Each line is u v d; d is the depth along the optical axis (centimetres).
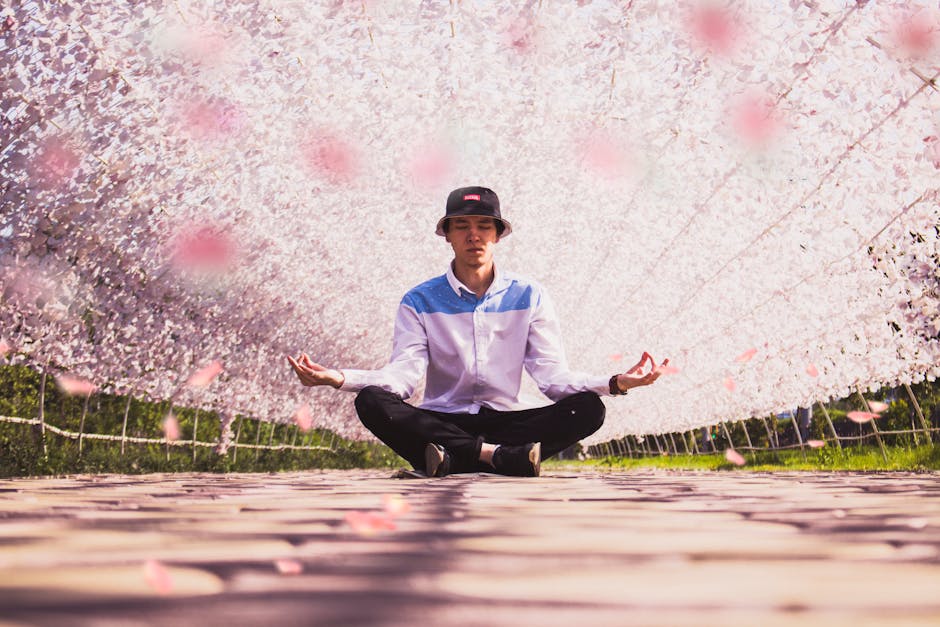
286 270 665
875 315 603
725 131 443
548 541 141
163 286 585
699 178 525
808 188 484
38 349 518
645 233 661
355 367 1009
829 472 537
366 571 110
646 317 876
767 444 1427
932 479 386
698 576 105
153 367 652
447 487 311
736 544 137
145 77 392
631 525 167
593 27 390
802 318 675
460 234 435
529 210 643
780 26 354
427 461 384
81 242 464
